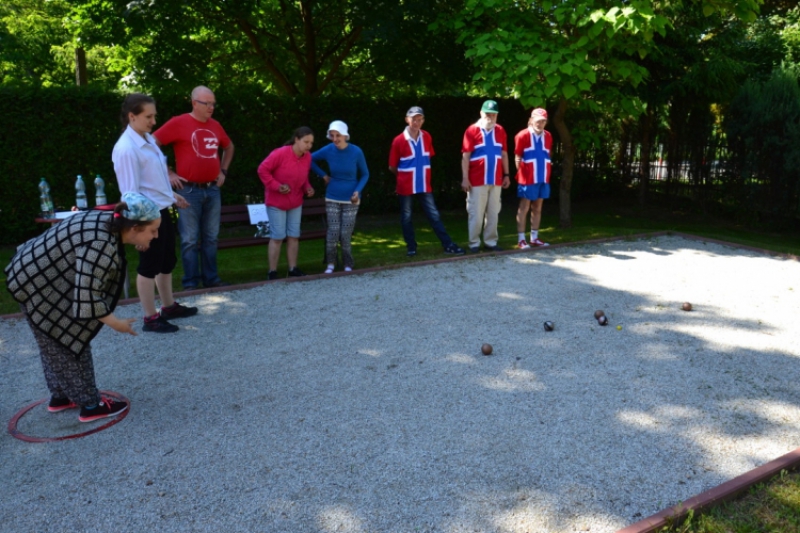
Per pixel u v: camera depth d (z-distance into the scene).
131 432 3.70
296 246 7.29
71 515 2.92
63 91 9.76
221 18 12.12
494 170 8.28
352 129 12.45
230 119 11.31
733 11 9.24
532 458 3.41
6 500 3.04
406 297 6.52
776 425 3.81
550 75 8.29
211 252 6.75
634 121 14.66
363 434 3.67
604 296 6.56
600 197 15.65
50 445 3.55
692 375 4.55
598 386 4.36
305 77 14.03
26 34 18.34
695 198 13.41
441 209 14.00
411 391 4.27
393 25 10.46
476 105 13.80
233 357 4.87
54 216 6.49
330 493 3.08
